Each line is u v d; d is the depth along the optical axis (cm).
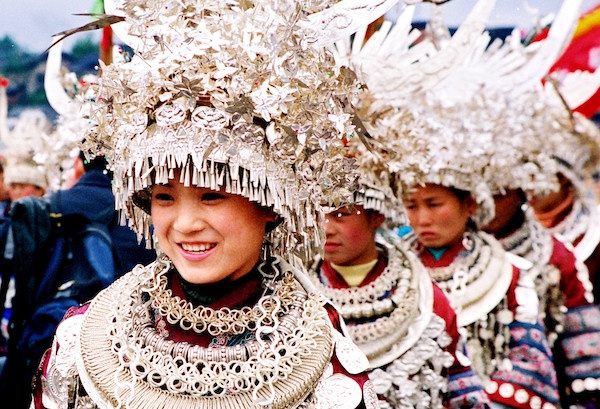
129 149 206
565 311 440
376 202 324
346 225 323
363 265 331
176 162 203
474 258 380
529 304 376
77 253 369
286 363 211
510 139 399
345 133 218
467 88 382
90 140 217
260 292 221
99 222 372
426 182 368
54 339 228
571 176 514
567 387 445
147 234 232
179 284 221
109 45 330
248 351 208
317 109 209
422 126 347
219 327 213
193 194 206
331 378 217
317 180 218
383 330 319
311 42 208
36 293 368
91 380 210
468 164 369
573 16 417
